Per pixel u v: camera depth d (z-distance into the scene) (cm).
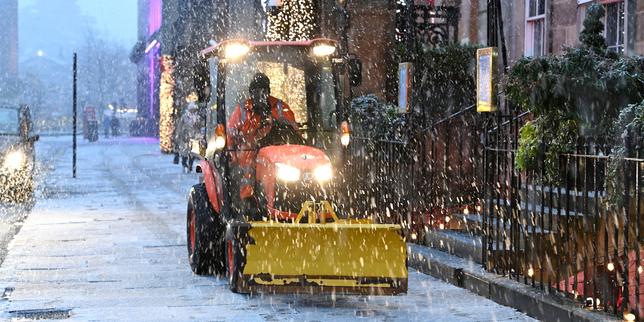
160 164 5366
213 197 1605
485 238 1545
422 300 1445
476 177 1941
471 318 1306
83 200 3119
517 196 1516
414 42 2278
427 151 2128
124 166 5159
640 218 1192
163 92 6788
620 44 1912
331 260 1361
